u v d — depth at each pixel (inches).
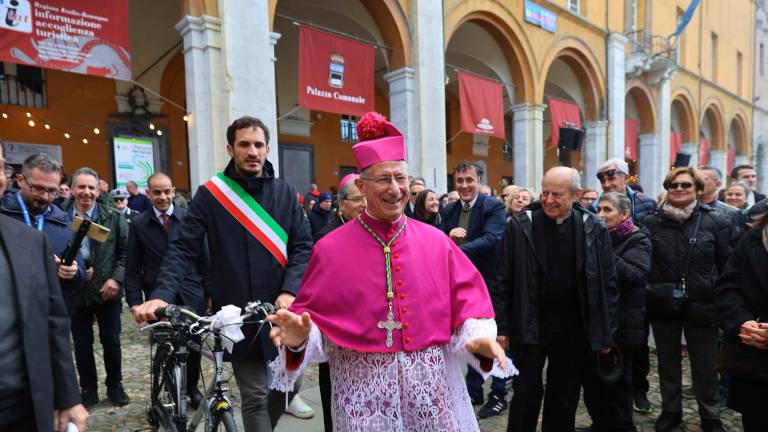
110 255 150.6
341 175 619.5
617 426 107.6
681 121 844.0
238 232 94.0
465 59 556.1
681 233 127.6
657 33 706.8
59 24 230.7
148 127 449.4
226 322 79.5
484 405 141.6
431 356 65.5
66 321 64.9
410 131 386.0
